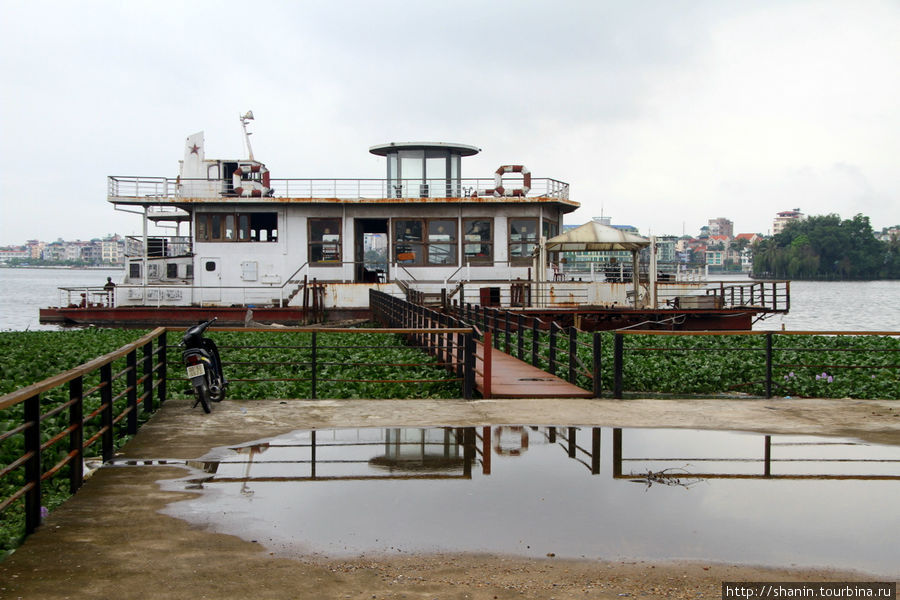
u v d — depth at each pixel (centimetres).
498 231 3469
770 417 1123
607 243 2947
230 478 784
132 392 1009
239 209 3438
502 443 952
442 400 1247
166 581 521
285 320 3244
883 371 1723
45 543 594
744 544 606
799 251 13700
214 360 1195
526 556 578
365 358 1914
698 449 926
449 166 3538
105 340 2478
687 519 665
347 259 3453
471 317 2536
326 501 709
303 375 1579
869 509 695
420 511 681
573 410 1168
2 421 1008
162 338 1223
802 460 873
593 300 3109
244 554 575
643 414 1140
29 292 10500
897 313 6731
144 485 757
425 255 3462
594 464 850
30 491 620
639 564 565
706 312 2795
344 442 952
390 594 506
